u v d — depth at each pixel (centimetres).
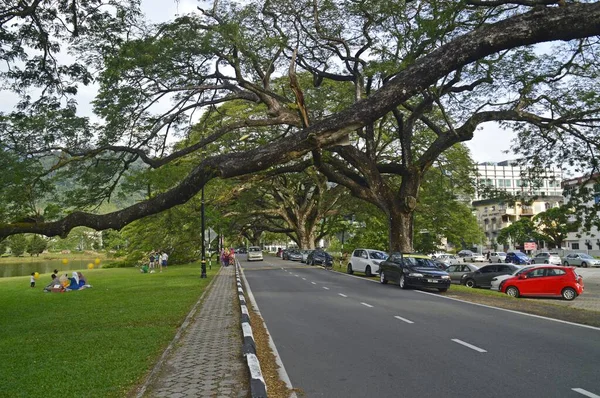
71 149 1450
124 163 1550
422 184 3544
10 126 1278
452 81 2197
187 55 1633
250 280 2791
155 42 1528
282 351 895
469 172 3412
